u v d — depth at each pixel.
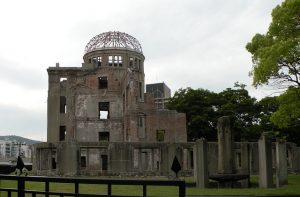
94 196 7.12
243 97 57.16
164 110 49.31
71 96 54.53
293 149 37.81
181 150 34.16
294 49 21.69
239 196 17.03
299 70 22.73
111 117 54.91
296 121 25.86
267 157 22.77
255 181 27.41
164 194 18.30
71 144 32.44
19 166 12.11
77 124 53.97
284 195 17.41
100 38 59.88
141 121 49.41
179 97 60.53
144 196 6.79
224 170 23.77
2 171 30.25
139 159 35.06
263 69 22.42
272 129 49.66
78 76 55.47
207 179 23.47
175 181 6.58
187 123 57.84
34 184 22.73
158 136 52.12
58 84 55.16
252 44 26.38
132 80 49.62
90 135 54.00
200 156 23.67
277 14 23.88
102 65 57.47
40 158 34.31
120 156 33.56
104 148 35.28
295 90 22.88
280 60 22.50
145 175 33.41
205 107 57.91
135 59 58.69
